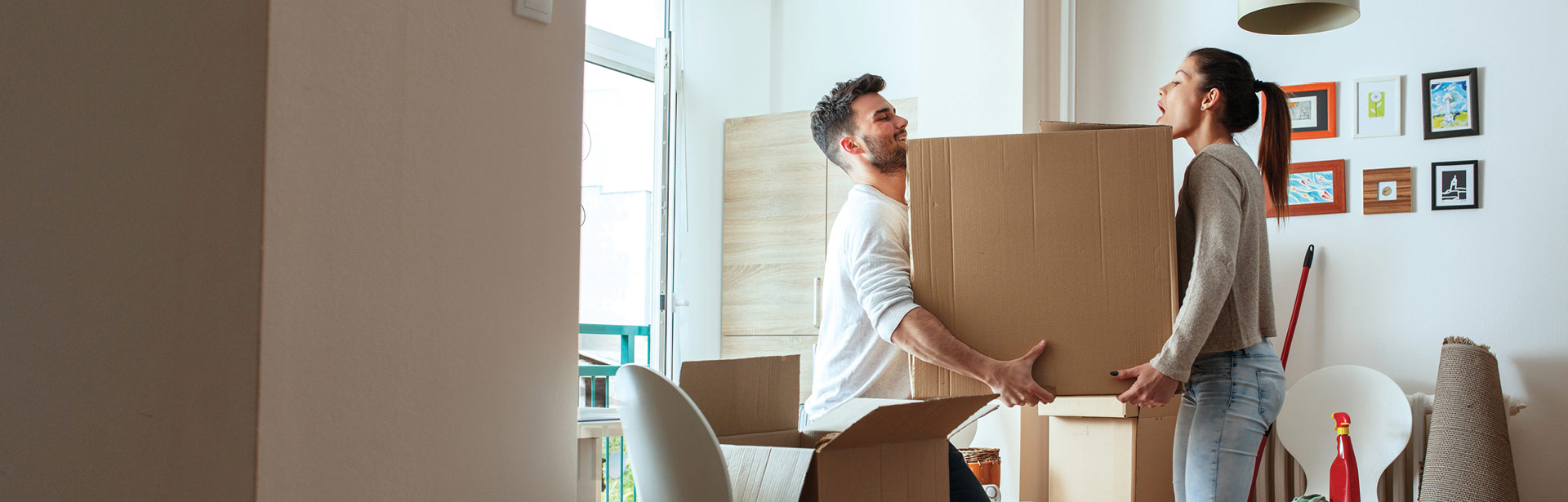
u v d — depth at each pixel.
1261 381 1.83
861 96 1.99
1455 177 3.26
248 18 0.93
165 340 0.97
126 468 1.00
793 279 4.32
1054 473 3.25
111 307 1.02
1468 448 2.82
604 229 4.32
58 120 1.08
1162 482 3.18
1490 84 3.24
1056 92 3.73
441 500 1.06
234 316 0.91
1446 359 2.98
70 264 1.06
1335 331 3.40
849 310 1.77
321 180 0.95
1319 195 3.46
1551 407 3.09
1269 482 3.36
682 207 4.29
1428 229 3.30
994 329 1.59
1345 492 2.94
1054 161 1.61
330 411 0.95
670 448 1.23
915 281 1.62
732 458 1.41
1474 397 2.88
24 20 1.12
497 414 1.12
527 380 1.17
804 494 1.33
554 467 1.20
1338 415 3.00
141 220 1.00
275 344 0.90
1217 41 3.65
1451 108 3.28
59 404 1.06
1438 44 3.32
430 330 1.05
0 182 1.11
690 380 1.54
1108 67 3.82
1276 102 2.03
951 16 3.71
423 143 1.05
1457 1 3.30
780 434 1.63
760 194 4.42
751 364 1.62
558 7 1.22
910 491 1.50
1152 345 1.58
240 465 0.90
